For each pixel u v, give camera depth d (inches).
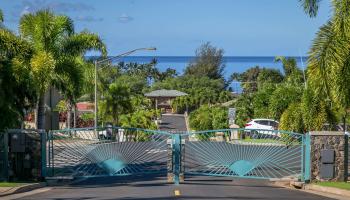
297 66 1980.8
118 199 625.3
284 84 1974.7
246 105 2375.7
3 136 837.8
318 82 661.9
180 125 2802.7
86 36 1173.1
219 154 936.9
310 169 828.6
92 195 673.6
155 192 713.6
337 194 706.2
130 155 943.7
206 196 657.6
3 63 884.6
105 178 960.3
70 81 1171.3
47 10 1134.4
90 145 919.7
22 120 980.6
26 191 743.7
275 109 1678.2
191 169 981.2
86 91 1813.5
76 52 1170.0
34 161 852.0
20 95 942.4
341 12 658.2
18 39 951.0
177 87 4537.4
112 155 919.7
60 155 915.4
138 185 836.6
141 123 2011.6
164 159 1107.9
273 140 1273.4
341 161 832.9
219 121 2161.7
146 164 1042.7
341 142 832.3
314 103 1162.6
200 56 5477.4
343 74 651.5
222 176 941.8
